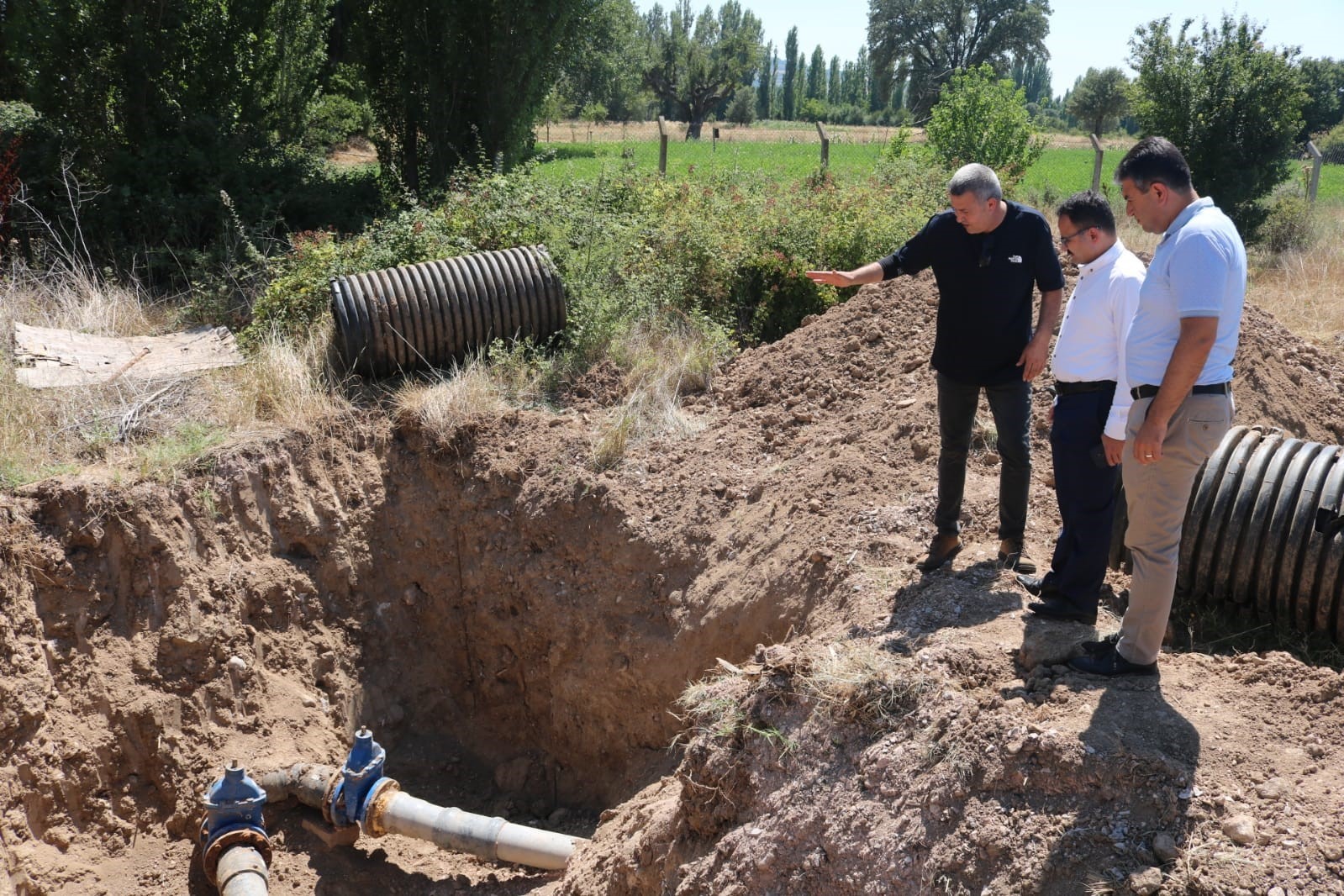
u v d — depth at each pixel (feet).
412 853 19.65
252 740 20.11
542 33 46.21
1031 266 14.53
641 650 20.29
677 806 14.71
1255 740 11.91
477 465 23.32
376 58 47.03
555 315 27.32
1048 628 14.47
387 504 23.50
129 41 37.09
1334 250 42.55
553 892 17.25
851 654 14.25
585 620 21.16
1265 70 46.34
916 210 34.78
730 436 23.50
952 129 54.80
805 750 13.47
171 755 19.17
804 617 18.02
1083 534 14.14
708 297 31.09
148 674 19.48
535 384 25.94
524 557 22.31
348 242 31.76
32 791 17.53
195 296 31.35
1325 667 13.48
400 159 48.49
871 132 181.37
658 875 14.56
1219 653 15.88
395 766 21.95
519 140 47.29
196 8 38.29
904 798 12.29
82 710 18.60
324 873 18.69
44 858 17.33
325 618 22.29
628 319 28.27
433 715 22.89
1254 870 10.31
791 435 23.12
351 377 25.71
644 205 35.24
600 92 179.93
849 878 12.19
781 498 20.54
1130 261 13.23
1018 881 11.02
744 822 13.64
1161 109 47.93
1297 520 15.43
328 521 22.82
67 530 19.47
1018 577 16.05
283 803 19.27
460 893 18.66
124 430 22.29
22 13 36.22
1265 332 24.07
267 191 38.68
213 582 20.76
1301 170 61.72
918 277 26.03
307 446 23.27
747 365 26.61
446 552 23.24
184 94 39.01
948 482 16.34
